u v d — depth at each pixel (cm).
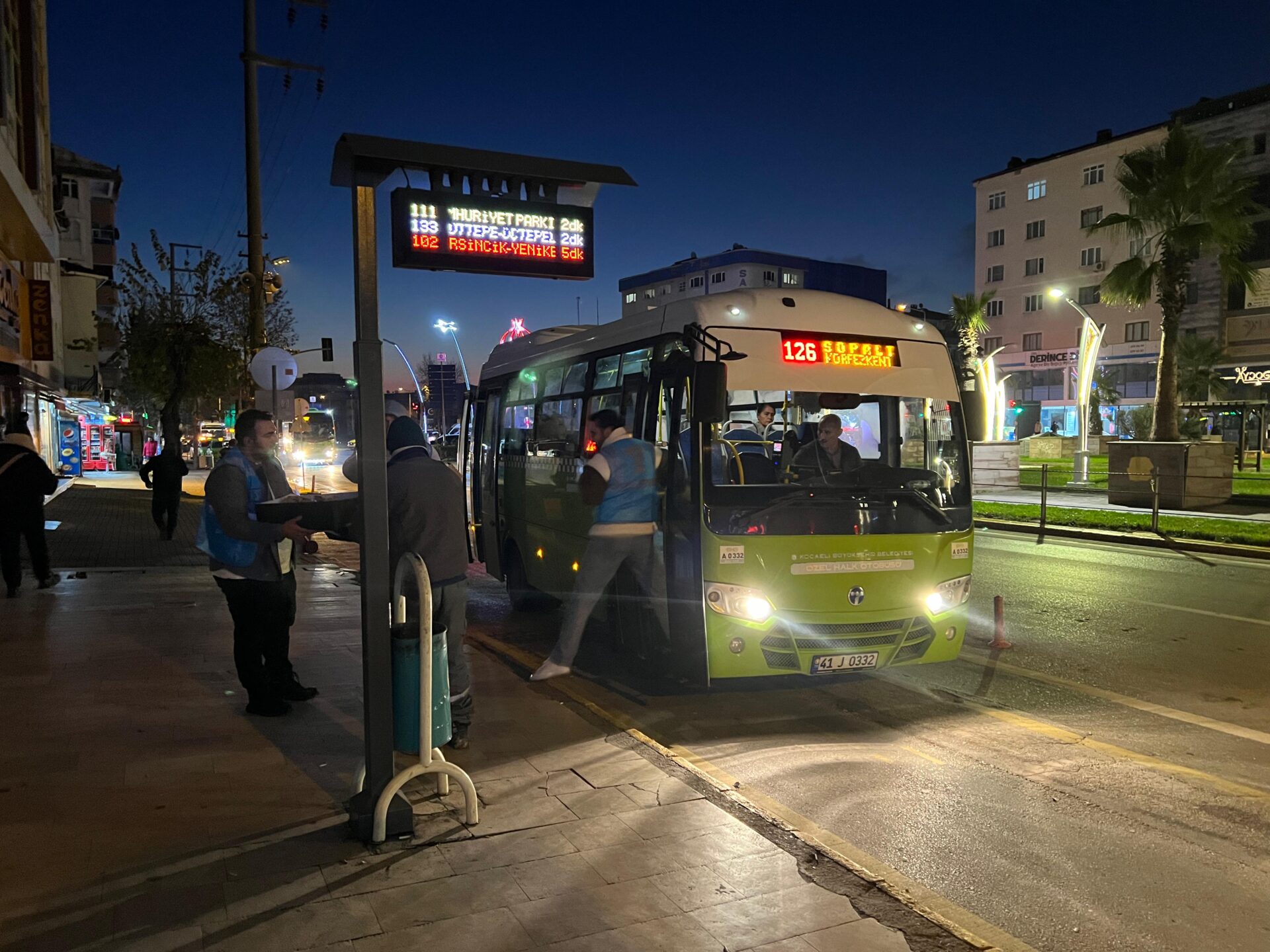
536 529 922
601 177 450
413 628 396
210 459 4612
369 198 388
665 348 688
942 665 751
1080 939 337
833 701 651
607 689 682
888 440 674
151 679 630
